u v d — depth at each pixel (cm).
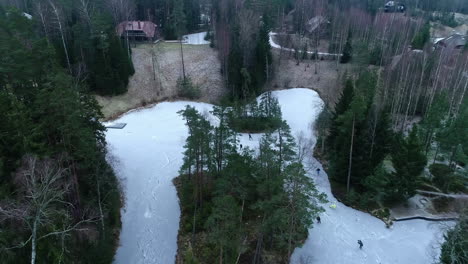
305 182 2370
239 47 6228
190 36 8781
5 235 1906
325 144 4691
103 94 5709
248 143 4928
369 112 3800
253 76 6197
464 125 3788
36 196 1811
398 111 5250
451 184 3988
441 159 4297
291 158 3250
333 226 3434
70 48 5519
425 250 3152
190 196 3581
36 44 3622
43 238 2062
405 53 5788
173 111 5834
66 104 2508
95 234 2745
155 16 8650
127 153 4556
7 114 2416
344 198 3806
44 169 2116
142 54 6875
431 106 4559
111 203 3328
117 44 5728
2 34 3391
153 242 3203
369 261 3039
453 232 2339
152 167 4297
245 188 2953
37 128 2453
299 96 6328
